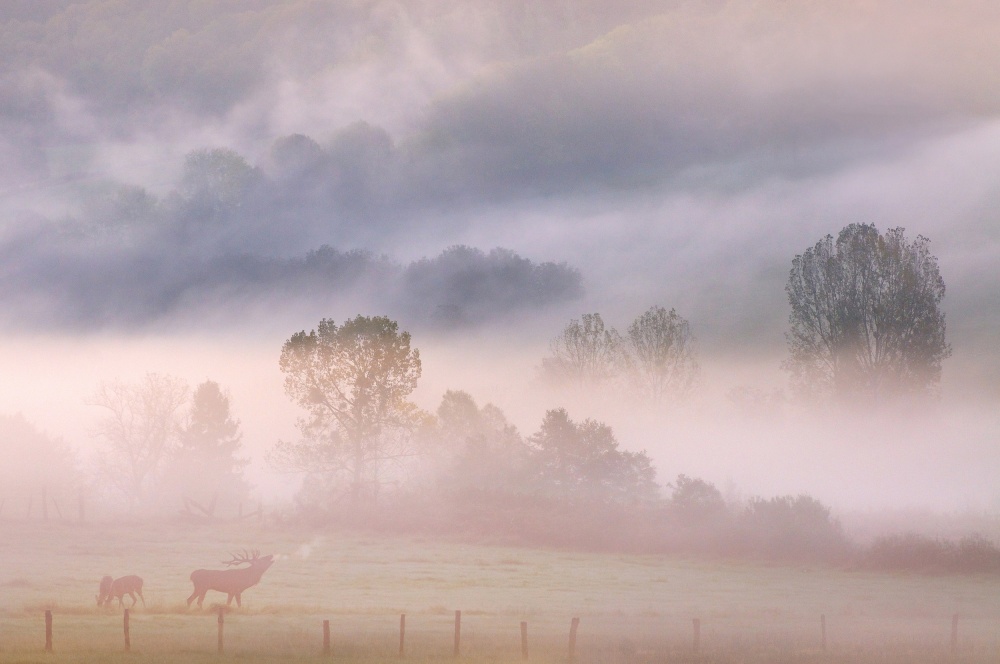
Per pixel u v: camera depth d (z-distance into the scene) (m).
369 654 33.69
